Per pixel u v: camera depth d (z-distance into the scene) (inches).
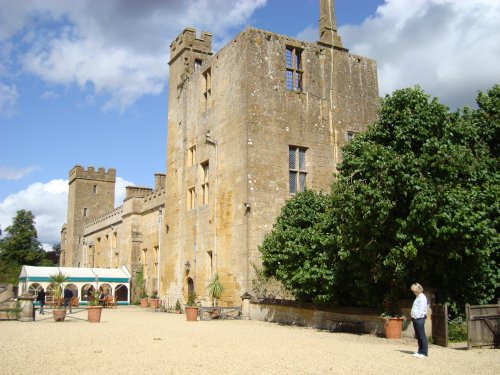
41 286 1358.3
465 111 711.7
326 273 663.8
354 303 690.2
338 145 1036.5
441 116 592.7
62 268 1563.7
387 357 435.2
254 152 935.7
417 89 611.2
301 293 735.1
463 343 540.4
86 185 2610.7
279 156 960.3
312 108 1019.3
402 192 549.6
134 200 1712.6
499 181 616.1
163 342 535.5
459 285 600.4
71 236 2566.4
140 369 373.1
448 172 557.9
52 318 929.5
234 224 944.3
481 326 501.0
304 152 1002.7
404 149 584.1
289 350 476.4
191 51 1256.2
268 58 990.4
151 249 1594.5
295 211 796.6
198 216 1092.5
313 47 1051.9
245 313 872.9
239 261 916.0
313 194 823.7
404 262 545.3
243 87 965.2
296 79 1024.9
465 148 582.2
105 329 686.5
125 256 1734.7
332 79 1063.0
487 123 690.2
